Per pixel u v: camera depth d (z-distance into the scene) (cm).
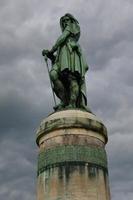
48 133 1884
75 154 1798
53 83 2094
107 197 1794
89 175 1769
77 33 2208
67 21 2217
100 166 1825
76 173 1761
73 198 1706
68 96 2081
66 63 2072
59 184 1752
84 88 2098
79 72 2081
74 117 1864
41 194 1794
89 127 1869
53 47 2175
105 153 1914
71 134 1842
